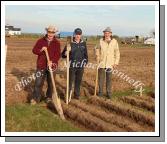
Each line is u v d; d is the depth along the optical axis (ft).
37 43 37.01
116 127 30.83
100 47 40.52
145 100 40.60
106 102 38.06
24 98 40.16
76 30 38.34
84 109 36.06
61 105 36.86
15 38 183.11
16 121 32.53
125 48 144.87
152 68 68.23
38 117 33.99
